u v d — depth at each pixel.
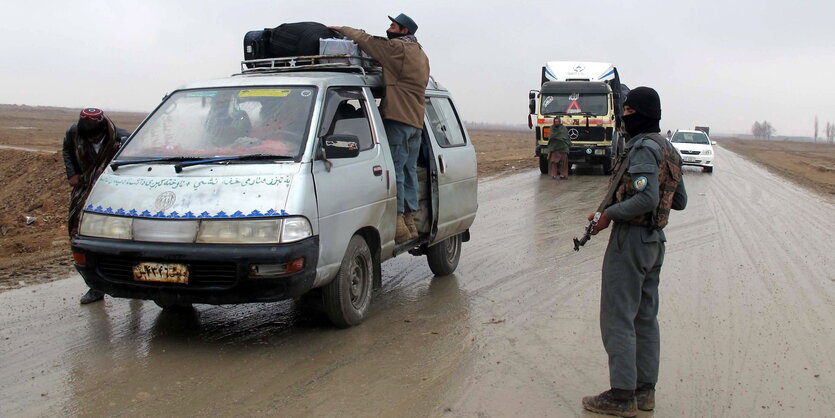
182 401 4.56
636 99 4.35
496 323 6.40
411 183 6.98
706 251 9.91
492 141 60.19
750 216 13.70
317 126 5.79
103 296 6.96
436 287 7.68
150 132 6.18
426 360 5.41
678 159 4.41
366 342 5.79
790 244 10.66
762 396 4.87
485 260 9.09
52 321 6.21
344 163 5.91
